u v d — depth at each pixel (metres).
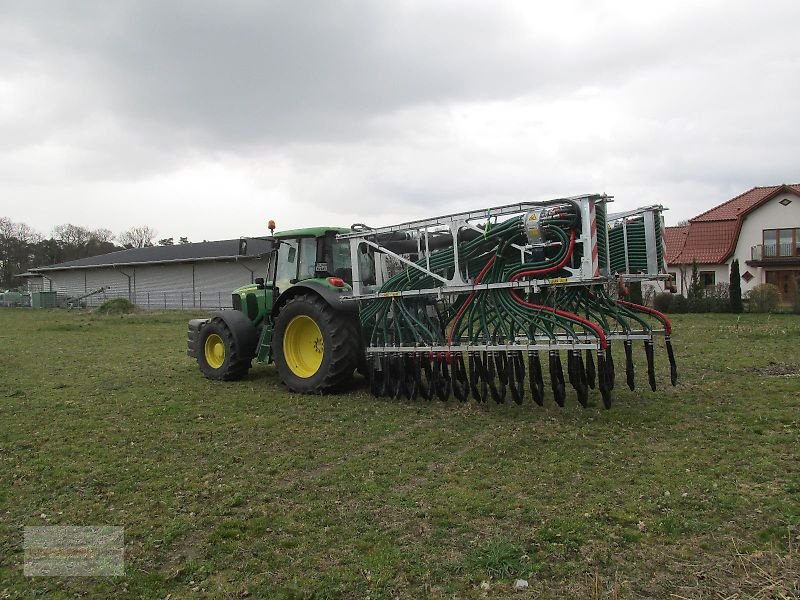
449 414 6.21
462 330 6.55
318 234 7.87
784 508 3.56
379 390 7.18
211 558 3.26
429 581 2.93
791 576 2.82
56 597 2.91
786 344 11.21
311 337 7.60
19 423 6.20
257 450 5.18
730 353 10.05
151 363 10.76
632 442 5.02
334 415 6.32
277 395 7.43
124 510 3.93
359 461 4.79
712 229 35.56
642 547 3.18
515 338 6.17
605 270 5.68
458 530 3.48
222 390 7.85
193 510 3.91
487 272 6.24
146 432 5.80
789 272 32.25
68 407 6.94
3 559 3.31
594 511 3.63
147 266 34.84
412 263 6.76
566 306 6.24
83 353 12.41
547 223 5.69
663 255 6.32
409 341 7.05
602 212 5.72
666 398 6.57
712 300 24.84
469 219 6.23
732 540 3.21
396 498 3.99
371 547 3.31
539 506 3.75
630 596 2.74
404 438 5.42
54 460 4.96
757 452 4.62
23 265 65.25
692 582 2.83
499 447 5.00
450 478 4.32
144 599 2.88
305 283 7.48
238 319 8.56
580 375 5.81
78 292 38.72
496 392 6.36
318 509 3.86
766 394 6.60
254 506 3.95
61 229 71.94
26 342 14.83
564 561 3.07
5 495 4.23
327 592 2.87
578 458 4.65
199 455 5.08
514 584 2.87
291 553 3.28
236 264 31.33
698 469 4.29
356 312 7.21
